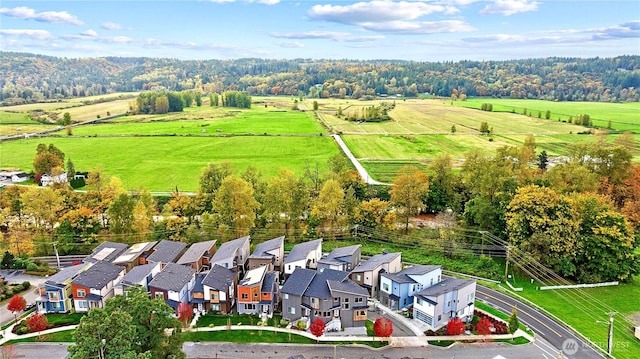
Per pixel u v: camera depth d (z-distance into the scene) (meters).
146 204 110.44
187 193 142.00
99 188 129.50
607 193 117.06
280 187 107.44
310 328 65.75
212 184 126.31
